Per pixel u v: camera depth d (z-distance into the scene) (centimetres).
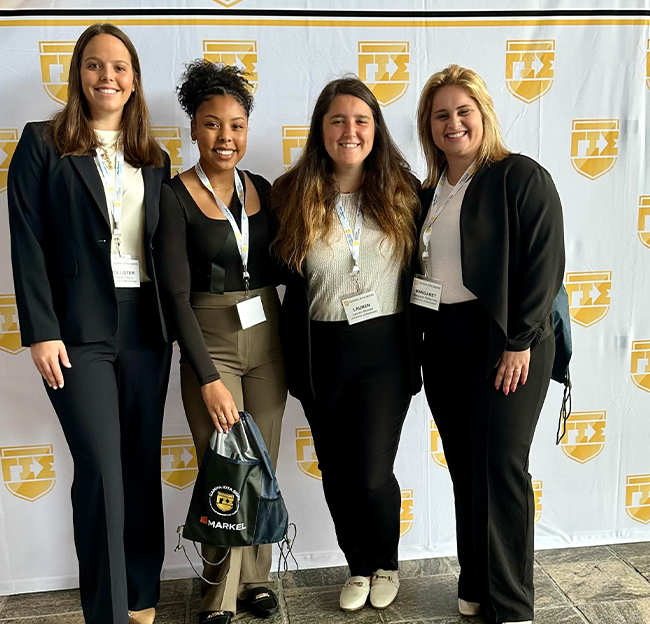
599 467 271
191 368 202
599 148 253
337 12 234
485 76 244
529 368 194
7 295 233
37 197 186
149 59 228
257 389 213
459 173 202
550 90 247
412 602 232
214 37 230
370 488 218
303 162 206
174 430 249
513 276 189
